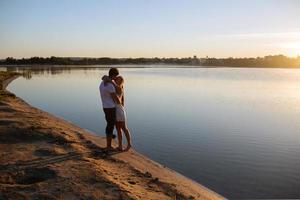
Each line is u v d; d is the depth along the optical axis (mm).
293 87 55500
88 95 37688
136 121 20984
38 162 9039
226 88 51594
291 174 11281
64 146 10734
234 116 23766
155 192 7645
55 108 26922
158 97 36125
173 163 12242
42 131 12219
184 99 34469
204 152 13906
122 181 8023
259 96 39312
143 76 91062
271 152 14094
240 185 10102
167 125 19719
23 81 62938
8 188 7227
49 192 7070
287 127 19719
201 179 10594
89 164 8906
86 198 6871
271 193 9492
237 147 14766
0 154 9727
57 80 67125
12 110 18203
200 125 19953
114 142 14039
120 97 10969
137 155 10883
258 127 19656
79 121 20828
